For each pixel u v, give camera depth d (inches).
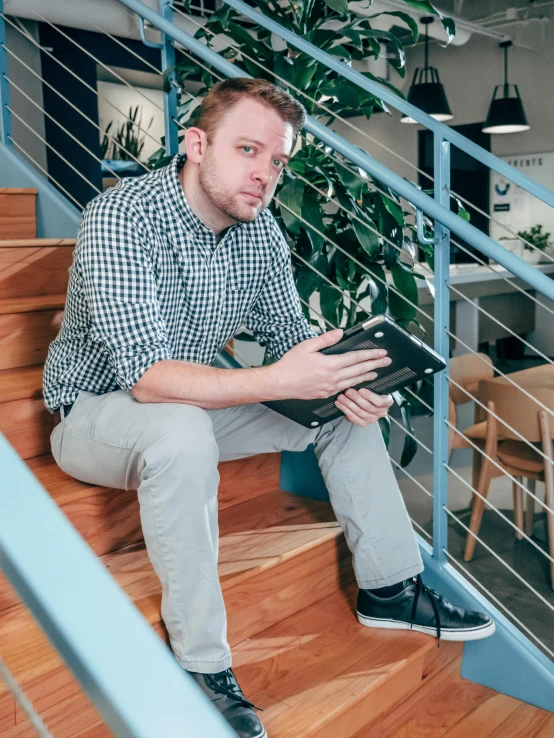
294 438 67.4
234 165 58.9
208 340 66.6
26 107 231.8
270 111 59.2
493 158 65.7
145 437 53.8
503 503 134.0
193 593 52.8
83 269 57.8
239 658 61.3
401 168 336.2
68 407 64.1
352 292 95.7
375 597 66.3
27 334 76.6
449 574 72.1
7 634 52.1
